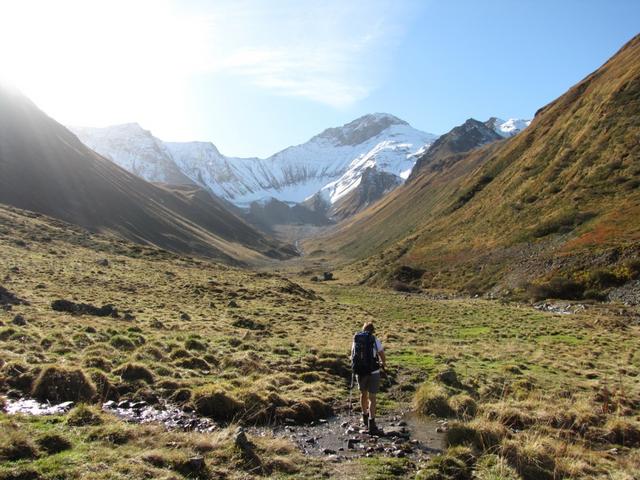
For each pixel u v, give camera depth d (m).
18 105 171.00
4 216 77.94
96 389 11.84
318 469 8.92
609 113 88.81
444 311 51.62
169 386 13.05
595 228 66.25
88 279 45.66
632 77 91.38
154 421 10.59
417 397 14.19
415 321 43.84
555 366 23.14
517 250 74.94
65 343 17.56
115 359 15.57
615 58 116.62
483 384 17.69
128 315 29.25
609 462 10.62
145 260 74.50
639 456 11.07
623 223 63.47
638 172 72.50
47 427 9.11
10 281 37.44
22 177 136.50
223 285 57.00
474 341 31.98
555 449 10.70
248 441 9.49
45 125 176.12
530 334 35.47
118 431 9.06
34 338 17.83
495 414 13.02
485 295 68.94
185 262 82.88
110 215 148.12
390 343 28.34
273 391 13.59
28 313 25.66
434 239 108.62
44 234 73.44
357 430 11.88
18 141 151.88
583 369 22.97
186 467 8.07
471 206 112.38
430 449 10.63
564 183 83.81
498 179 113.31
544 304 56.25
